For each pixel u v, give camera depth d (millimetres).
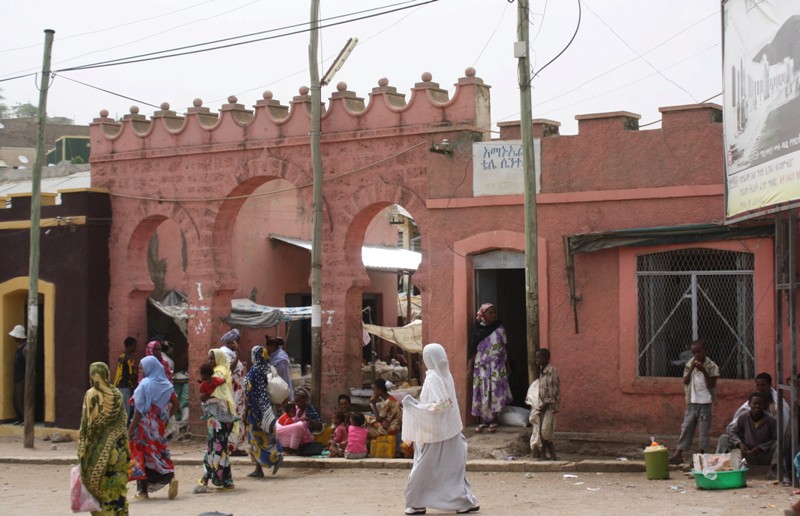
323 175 18766
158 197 20922
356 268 18750
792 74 11031
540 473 14156
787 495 11578
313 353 18234
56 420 21578
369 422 15828
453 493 10922
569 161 16125
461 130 17125
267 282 26266
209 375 13422
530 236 15102
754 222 14422
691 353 15242
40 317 22875
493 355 16516
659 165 15445
